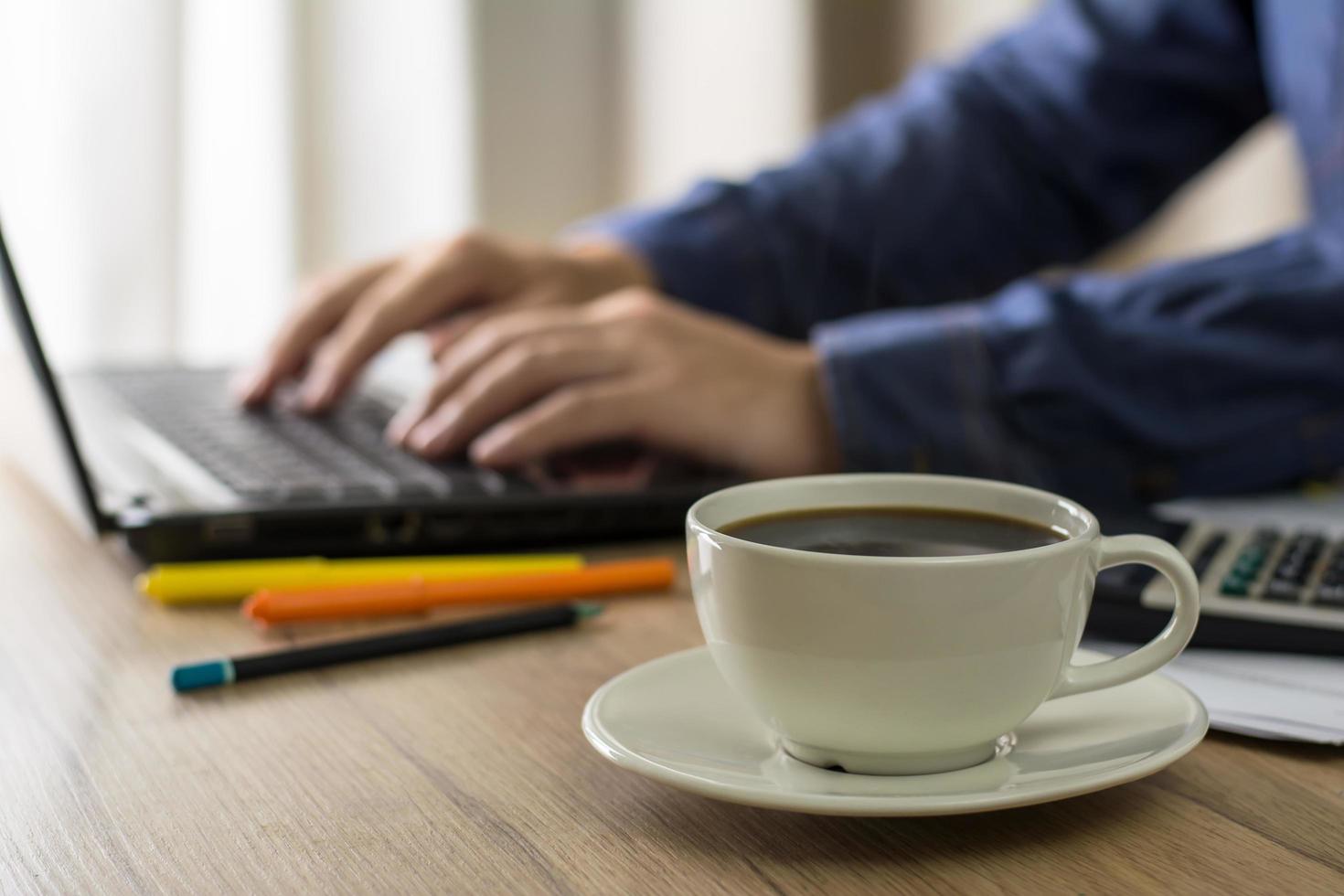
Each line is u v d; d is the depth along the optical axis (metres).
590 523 0.64
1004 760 0.35
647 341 0.72
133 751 0.40
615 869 0.32
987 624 0.32
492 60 1.68
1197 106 1.07
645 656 0.49
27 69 1.39
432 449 0.70
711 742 0.36
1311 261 0.77
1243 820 0.34
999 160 1.05
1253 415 0.70
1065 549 0.33
